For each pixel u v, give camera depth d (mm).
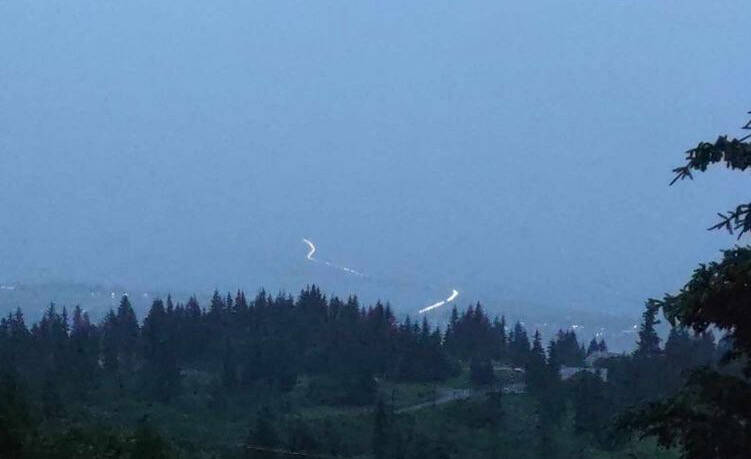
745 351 6477
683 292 6293
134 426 14172
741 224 6305
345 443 14430
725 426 6203
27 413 11328
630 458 11039
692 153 6395
